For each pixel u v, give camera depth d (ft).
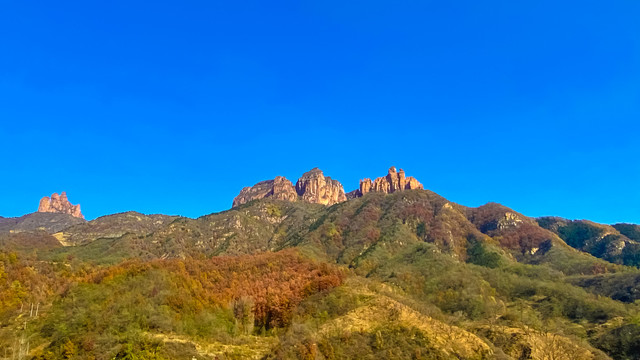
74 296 357.61
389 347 323.78
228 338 333.83
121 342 284.61
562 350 406.21
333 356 311.88
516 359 383.65
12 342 298.76
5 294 361.10
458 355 323.78
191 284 402.31
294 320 369.91
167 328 317.01
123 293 359.46
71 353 276.21
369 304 393.29
